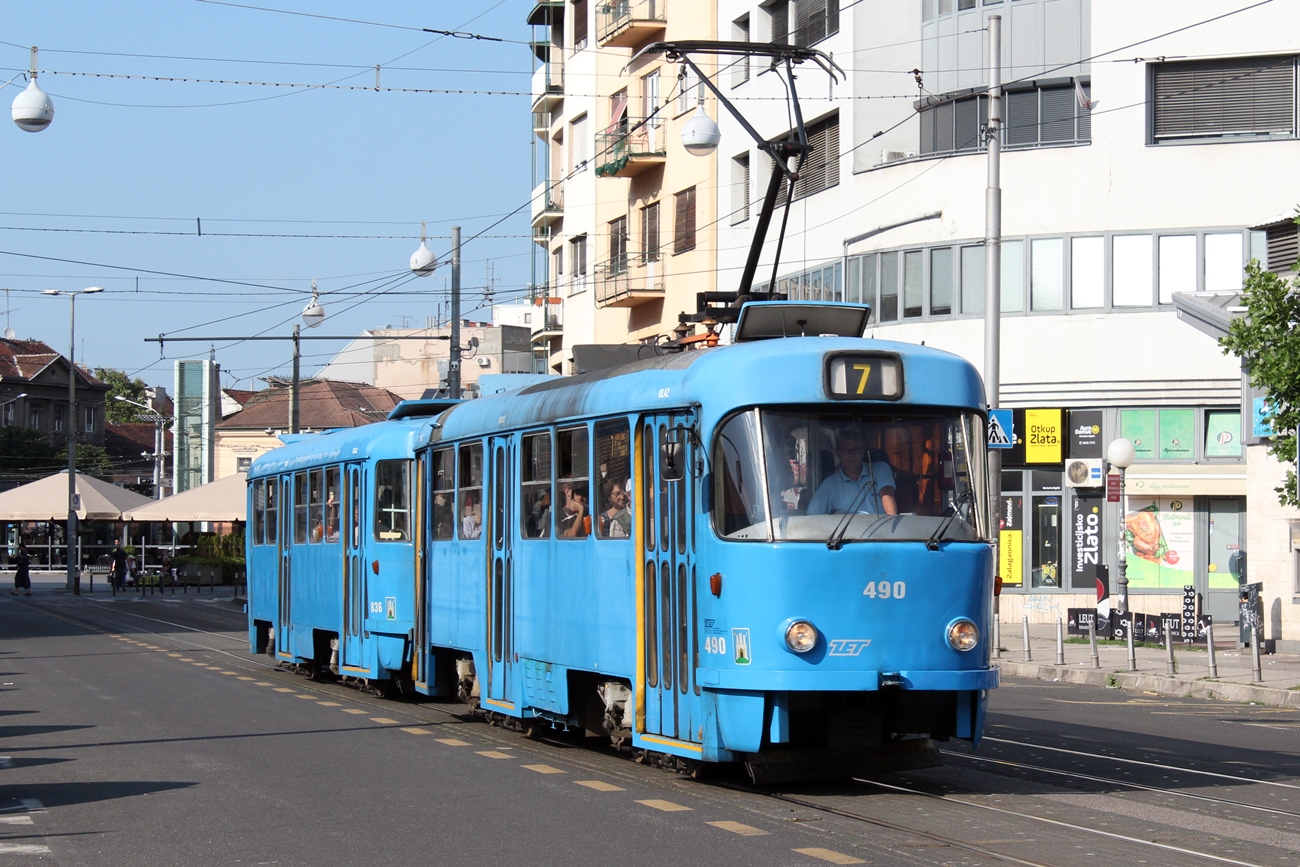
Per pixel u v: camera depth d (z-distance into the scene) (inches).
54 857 359.3
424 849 362.9
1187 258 1305.4
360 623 768.9
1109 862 343.3
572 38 2153.1
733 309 564.1
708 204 1738.4
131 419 5128.0
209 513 2218.3
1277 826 394.0
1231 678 849.5
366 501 764.0
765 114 1617.9
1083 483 1325.0
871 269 1434.5
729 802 427.2
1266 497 1066.1
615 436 495.5
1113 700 792.3
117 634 1386.6
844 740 432.8
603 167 1919.3
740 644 424.5
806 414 434.9
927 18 1419.8
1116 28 1322.6
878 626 422.6
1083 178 1330.0
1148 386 1311.5
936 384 446.3
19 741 585.3
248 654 1109.1
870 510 431.8
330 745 569.0
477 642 608.4
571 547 523.2
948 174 1370.6
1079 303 1331.2
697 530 443.2
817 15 1521.9
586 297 2110.0
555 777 478.9
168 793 454.3
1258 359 769.6
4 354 4136.3
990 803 426.3
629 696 492.7
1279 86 1298.0
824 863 340.5
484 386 682.2
